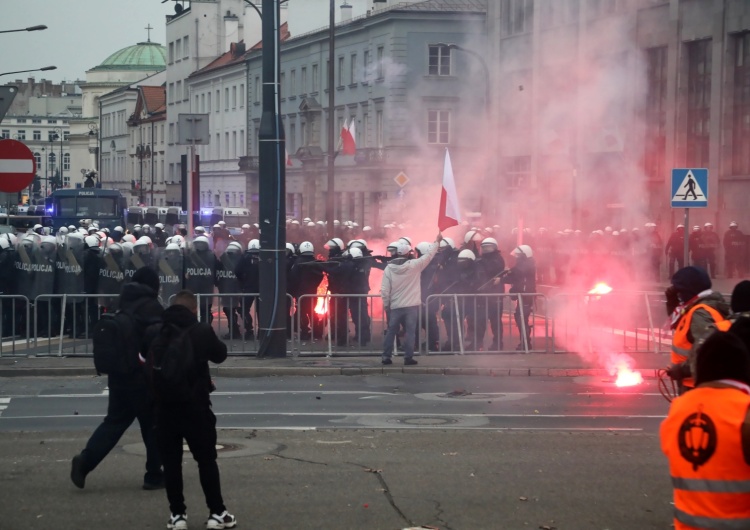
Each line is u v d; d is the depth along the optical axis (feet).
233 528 24.70
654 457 32.68
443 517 25.70
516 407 43.34
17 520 25.57
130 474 30.60
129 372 27.76
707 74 140.46
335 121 236.84
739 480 14.53
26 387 50.21
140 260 66.08
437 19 209.67
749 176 131.85
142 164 371.15
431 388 49.44
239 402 44.96
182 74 344.90
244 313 60.95
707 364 15.11
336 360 58.29
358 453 33.40
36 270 65.87
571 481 29.48
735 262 121.19
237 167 293.02
